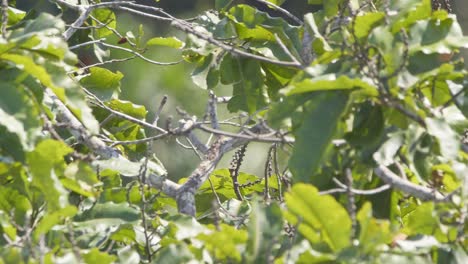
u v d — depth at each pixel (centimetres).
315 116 634
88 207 733
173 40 875
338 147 677
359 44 660
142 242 744
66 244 661
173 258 616
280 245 680
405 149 662
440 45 677
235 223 827
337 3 781
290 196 588
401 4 707
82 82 944
